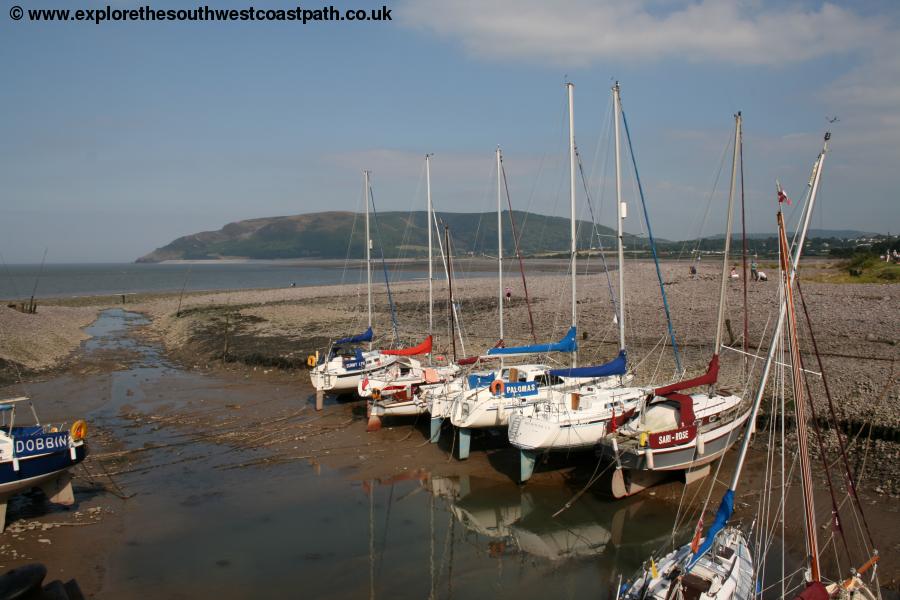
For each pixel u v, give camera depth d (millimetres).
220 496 15414
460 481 16422
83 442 14086
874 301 35156
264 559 12336
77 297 81750
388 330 38469
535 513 14500
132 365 32844
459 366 23359
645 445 13852
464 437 17766
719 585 9336
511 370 18875
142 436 20172
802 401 9695
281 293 74000
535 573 11898
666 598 8836
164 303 69250
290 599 10938
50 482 13844
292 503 15055
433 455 18297
